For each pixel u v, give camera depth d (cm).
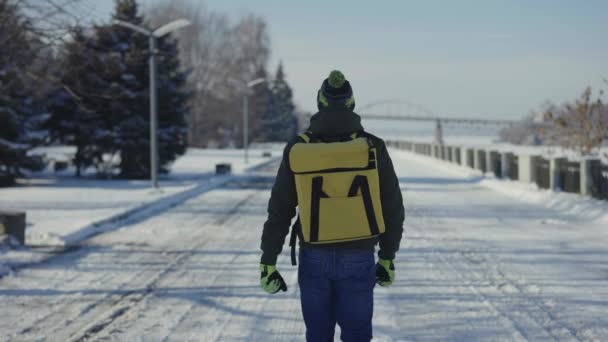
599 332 532
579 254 904
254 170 3531
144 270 828
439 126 8719
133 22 2836
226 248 1005
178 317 601
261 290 709
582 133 2061
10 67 1219
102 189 2192
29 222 1262
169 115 2994
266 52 8081
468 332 536
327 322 316
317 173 299
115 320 592
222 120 7556
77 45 1261
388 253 326
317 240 300
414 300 649
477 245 993
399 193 320
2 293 700
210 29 7556
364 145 301
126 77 2745
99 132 2827
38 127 2712
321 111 315
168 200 1831
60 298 677
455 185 2273
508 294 671
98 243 1055
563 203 1505
